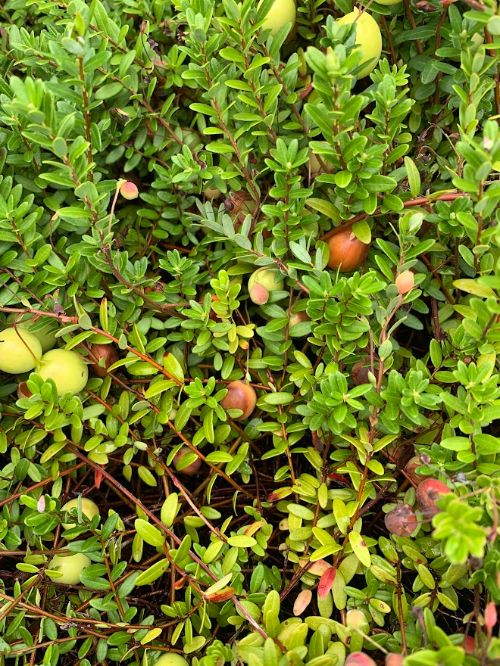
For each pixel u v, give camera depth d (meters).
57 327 0.21
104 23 0.21
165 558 0.19
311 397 0.20
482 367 0.16
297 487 0.19
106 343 0.20
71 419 0.20
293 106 0.21
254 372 0.21
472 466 0.17
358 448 0.18
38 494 0.20
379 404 0.17
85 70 0.18
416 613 0.15
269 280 0.20
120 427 0.21
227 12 0.18
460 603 0.19
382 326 0.18
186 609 0.18
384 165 0.19
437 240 0.20
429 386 0.18
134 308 0.21
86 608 0.19
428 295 0.21
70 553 0.19
